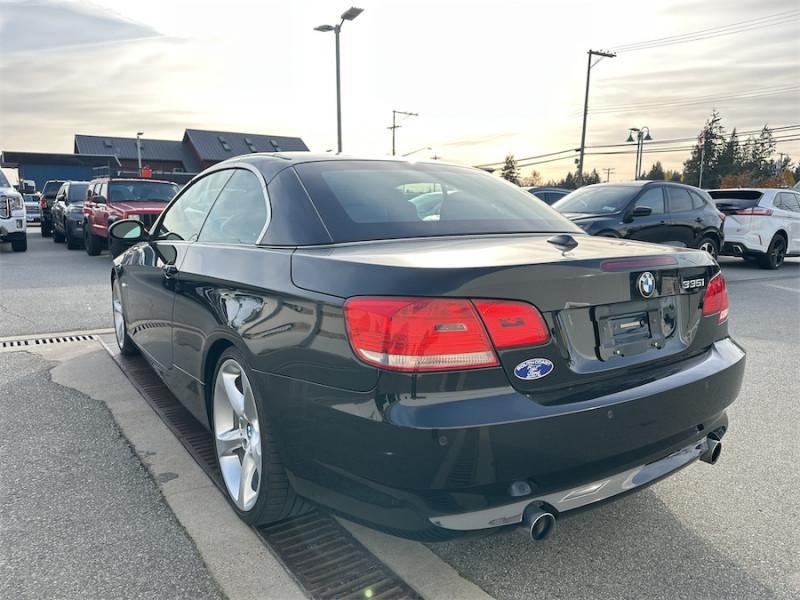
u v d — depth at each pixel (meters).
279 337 2.30
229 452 2.89
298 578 2.37
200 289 3.01
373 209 2.75
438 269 1.96
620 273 2.25
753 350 5.96
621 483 2.21
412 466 1.89
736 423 4.04
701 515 2.88
